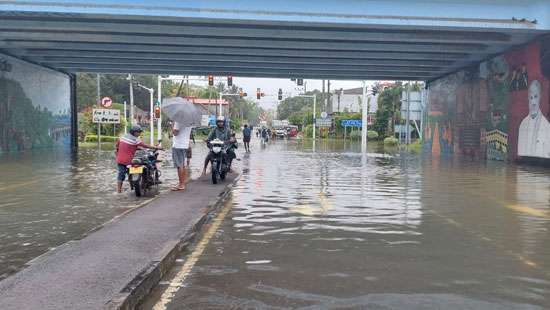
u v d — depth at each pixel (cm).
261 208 1112
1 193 1322
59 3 2045
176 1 2089
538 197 1323
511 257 716
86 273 575
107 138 5506
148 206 1053
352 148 4588
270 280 604
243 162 2536
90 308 471
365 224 941
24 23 2241
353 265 669
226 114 11038
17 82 3169
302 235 845
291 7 2144
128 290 517
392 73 3631
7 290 520
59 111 3894
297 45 2619
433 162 2736
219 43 2595
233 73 3716
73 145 4188
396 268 657
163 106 1305
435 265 672
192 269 650
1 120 2991
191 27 2320
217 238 820
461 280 609
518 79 2611
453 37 2397
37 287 529
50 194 1305
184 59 3078
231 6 2116
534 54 2445
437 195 1350
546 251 751
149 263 614
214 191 1303
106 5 2059
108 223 869
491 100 2942
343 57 2959
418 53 2862
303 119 10925
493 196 1338
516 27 2217
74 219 971
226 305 521
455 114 3494
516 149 2642
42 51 2984
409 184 1617
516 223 963
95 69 3738
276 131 8162
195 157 2875
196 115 1306
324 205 1159
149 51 2830
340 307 516
